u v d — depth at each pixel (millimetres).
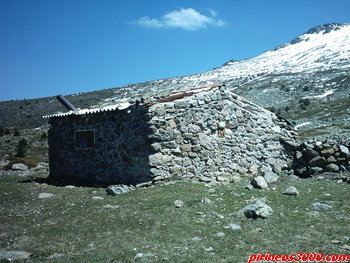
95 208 9438
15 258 5855
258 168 15562
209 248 6398
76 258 5879
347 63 137750
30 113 123750
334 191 11523
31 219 8492
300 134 39719
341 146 15211
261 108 16734
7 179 17078
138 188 12336
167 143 13328
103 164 15297
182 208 9242
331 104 72875
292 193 11117
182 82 169375
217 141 14688
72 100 145250
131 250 6262
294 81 114500
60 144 17781
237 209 9305
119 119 14719
